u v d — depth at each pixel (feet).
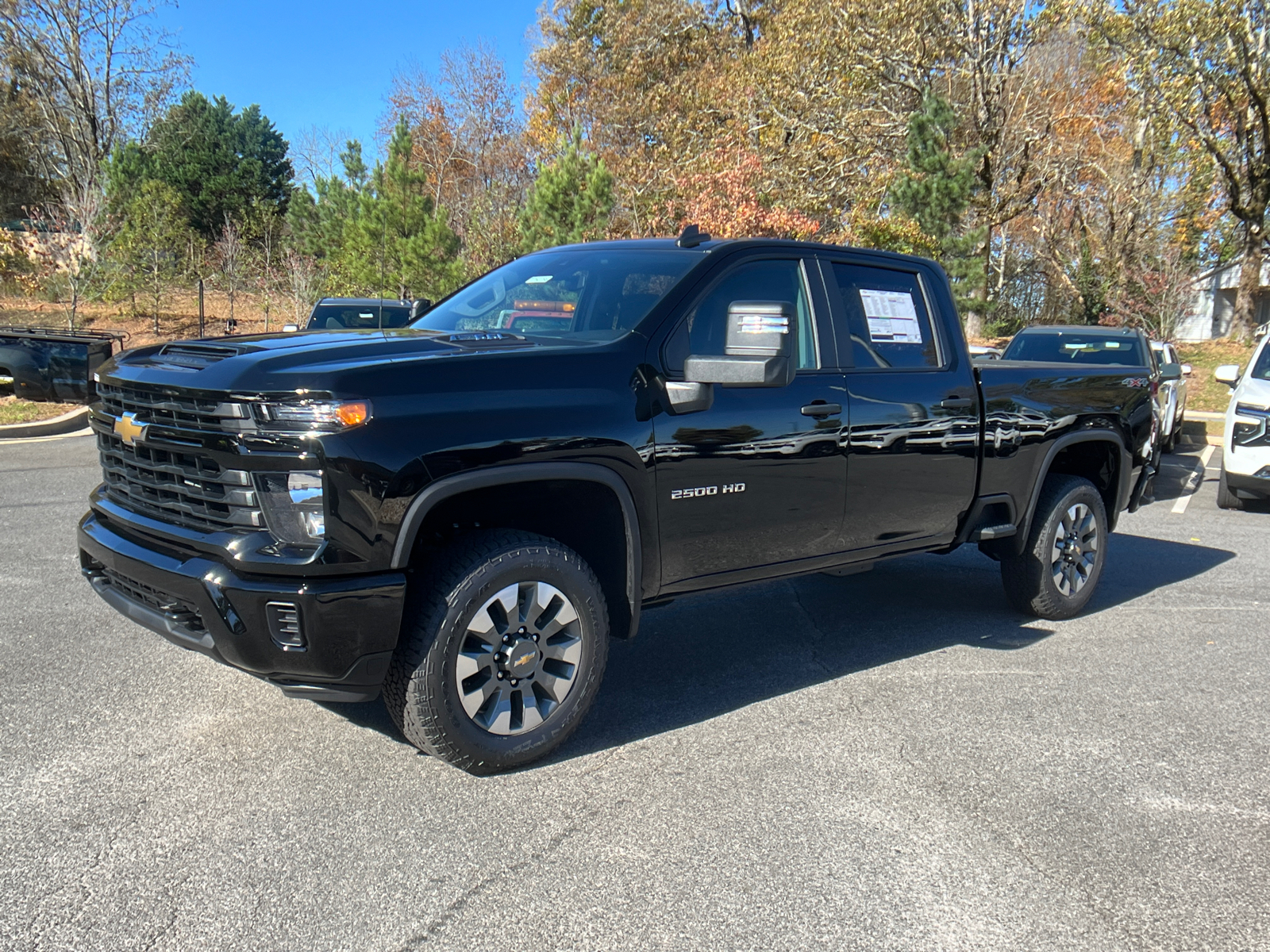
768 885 8.96
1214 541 26.25
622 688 14.12
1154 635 17.33
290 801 10.31
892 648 16.21
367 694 10.17
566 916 8.41
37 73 113.50
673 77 126.41
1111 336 38.68
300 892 8.63
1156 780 11.41
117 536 11.05
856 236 76.28
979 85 84.89
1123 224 87.81
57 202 98.84
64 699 12.78
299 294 85.40
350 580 9.66
